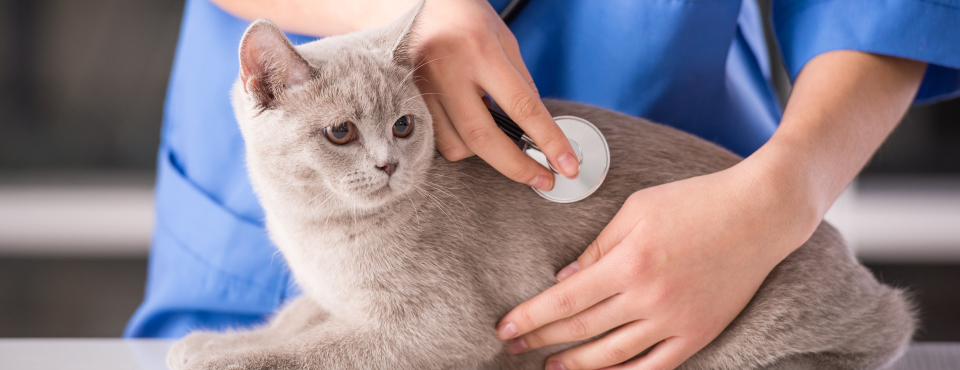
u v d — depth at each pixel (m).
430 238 1.34
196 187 1.92
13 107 3.93
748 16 1.98
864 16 1.39
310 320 1.46
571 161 1.20
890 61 1.42
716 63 1.68
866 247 3.66
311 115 1.24
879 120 1.38
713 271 1.17
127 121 4.00
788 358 1.40
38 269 3.65
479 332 1.33
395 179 1.25
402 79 1.28
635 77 1.68
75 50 3.88
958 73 1.54
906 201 3.99
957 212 3.88
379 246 1.33
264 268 1.83
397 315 1.31
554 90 1.77
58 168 4.02
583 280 1.19
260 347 1.29
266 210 1.45
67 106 3.96
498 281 1.37
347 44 1.32
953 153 4.08
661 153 1.44
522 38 1.73
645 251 1.16
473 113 1.18
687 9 1.59
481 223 1.37
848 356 1.42
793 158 1.21
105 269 3.68
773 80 2.73
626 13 1.63
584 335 1.25
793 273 1.38
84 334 3.43
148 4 3.84
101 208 3.95
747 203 1.17
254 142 1.28
